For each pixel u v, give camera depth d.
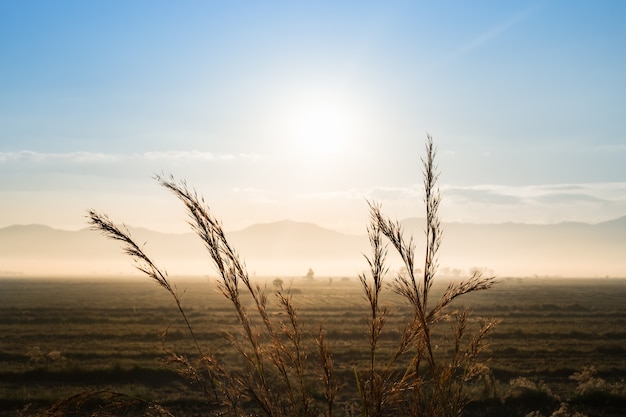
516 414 19.83
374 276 3.16
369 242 3.16
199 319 57.59
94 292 130.00
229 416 3.14
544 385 24.09
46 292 129.00
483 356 34.28
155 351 34.78
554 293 122.56
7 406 21.11
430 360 3.17
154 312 67.81
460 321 3.26
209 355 3.28
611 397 21.80
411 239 3.16
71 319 58.91
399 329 3.27
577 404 21.33
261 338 3.21
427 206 3.20
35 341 42.25
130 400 3.18
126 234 3.25
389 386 3.14
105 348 37.56
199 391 23.06
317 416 3.15
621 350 38.12
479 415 19.67
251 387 3.11
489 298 98.19
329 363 3.15
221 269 3.14
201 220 3.13
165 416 3.20
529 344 40.44
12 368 29.23
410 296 3.12
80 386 25.64
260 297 3.22
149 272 3.29
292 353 3.17
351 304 82.12
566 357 35.47
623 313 69.88
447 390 3.14
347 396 14.40
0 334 46.38
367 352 31.34
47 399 21.56
